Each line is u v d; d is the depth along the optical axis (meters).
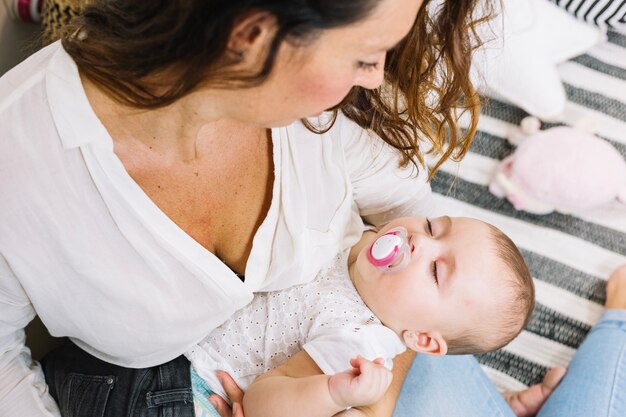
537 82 1.75
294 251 1.05
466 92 1.04
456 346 1.23
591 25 1.86
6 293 0.91
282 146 0.98
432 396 1.31
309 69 0.68
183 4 0.63
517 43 1.72
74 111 0.79
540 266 1.68
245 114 0.76
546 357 1.60
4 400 1.02
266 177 0.99
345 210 1.15
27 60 0.84
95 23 0.73
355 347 1.11
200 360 1.12
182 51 0.67
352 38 0.66
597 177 1.67
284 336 1.14
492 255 1.18
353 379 1.00
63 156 0.81
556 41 1.81
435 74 1.03
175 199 0.92
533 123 1.80
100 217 0.86
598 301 1.65
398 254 1.17
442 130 1.14
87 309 0.96
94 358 1.13
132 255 0.90
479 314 1.17
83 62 0.75
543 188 1.68
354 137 1.12
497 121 1.85
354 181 1.19
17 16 1.37
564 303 1.65
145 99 0.74
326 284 1.17
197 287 0.96
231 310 1.03
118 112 0.81
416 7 0.68
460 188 1.77
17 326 0.99
